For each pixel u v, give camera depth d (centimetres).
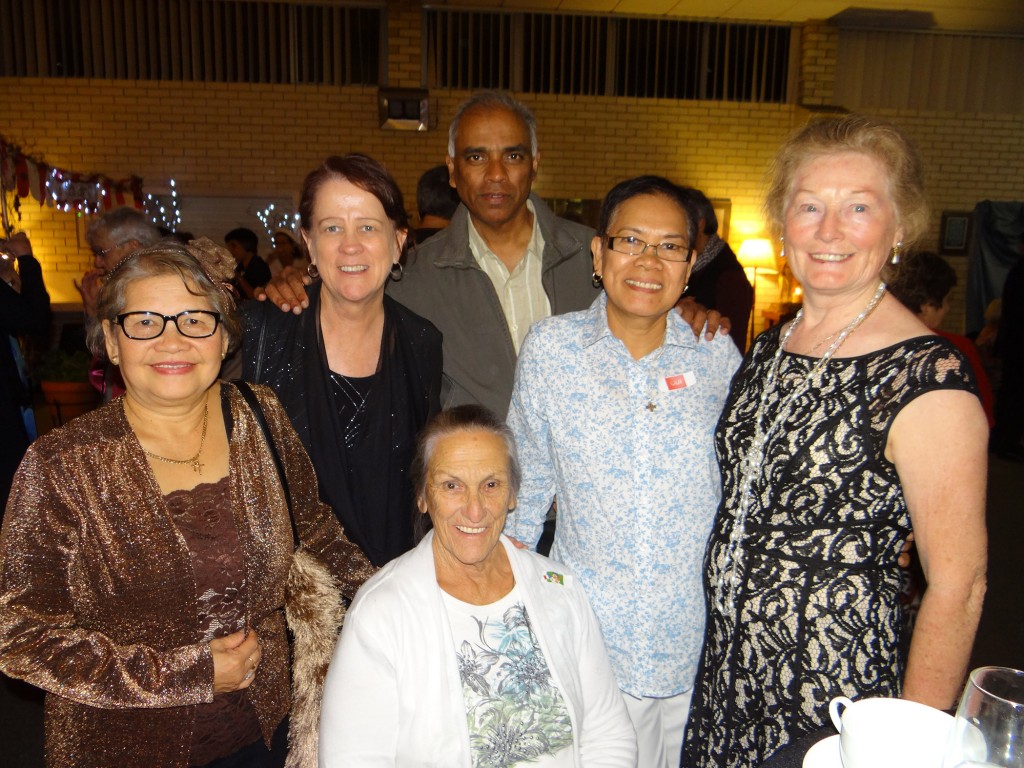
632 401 196
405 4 886
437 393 235
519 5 888
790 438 159
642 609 196
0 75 880
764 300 976
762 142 962
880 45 954
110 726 159
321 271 205
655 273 185
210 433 173
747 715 169
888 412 148
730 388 196
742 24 938
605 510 196
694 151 959
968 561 143
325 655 180
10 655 146
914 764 110
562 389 200
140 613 160
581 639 183
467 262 267
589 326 202
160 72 891
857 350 158
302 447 192
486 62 920
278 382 212
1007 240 1002
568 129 941
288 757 180
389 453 221
